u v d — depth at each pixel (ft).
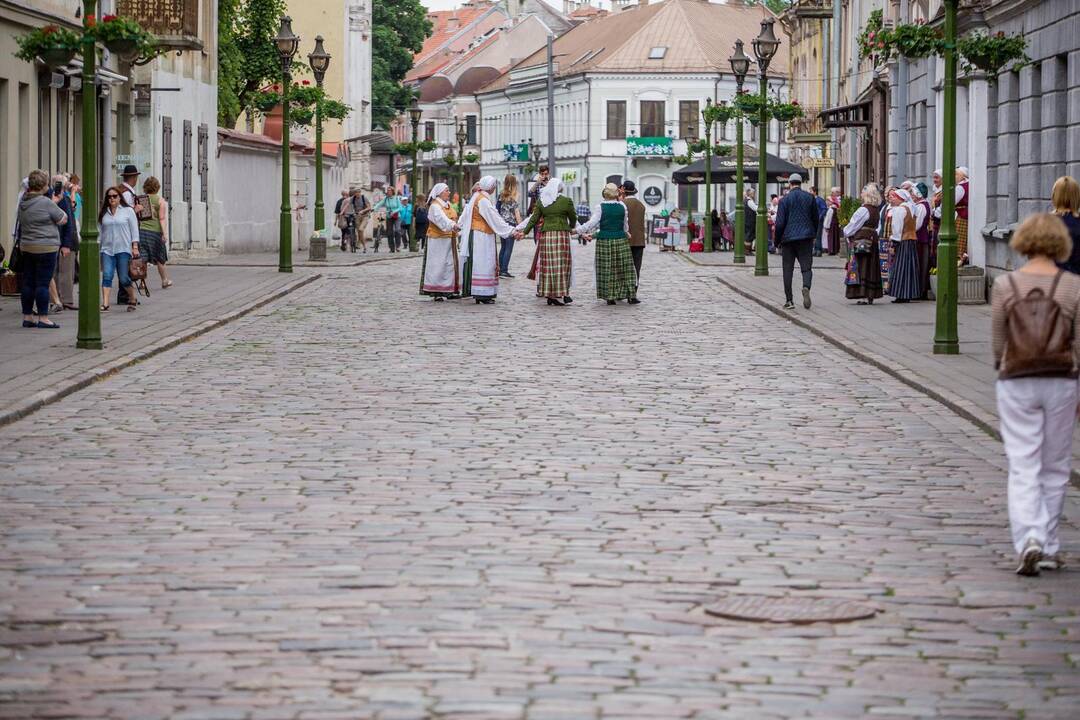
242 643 25.94
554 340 78.07
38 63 115.34
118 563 31.48
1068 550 33.94
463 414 52.54
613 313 95.40
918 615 28.40
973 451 46.21
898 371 63.72
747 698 23.48
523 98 447.83
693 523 35.76
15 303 94.84
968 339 76.54
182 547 32.89
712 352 72.79
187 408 53.62
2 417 49.34
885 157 178.60
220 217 184.03
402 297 109.81
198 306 95.66
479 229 103.96
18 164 111.96
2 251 99.35
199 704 22.95
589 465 43.06
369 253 201.67
